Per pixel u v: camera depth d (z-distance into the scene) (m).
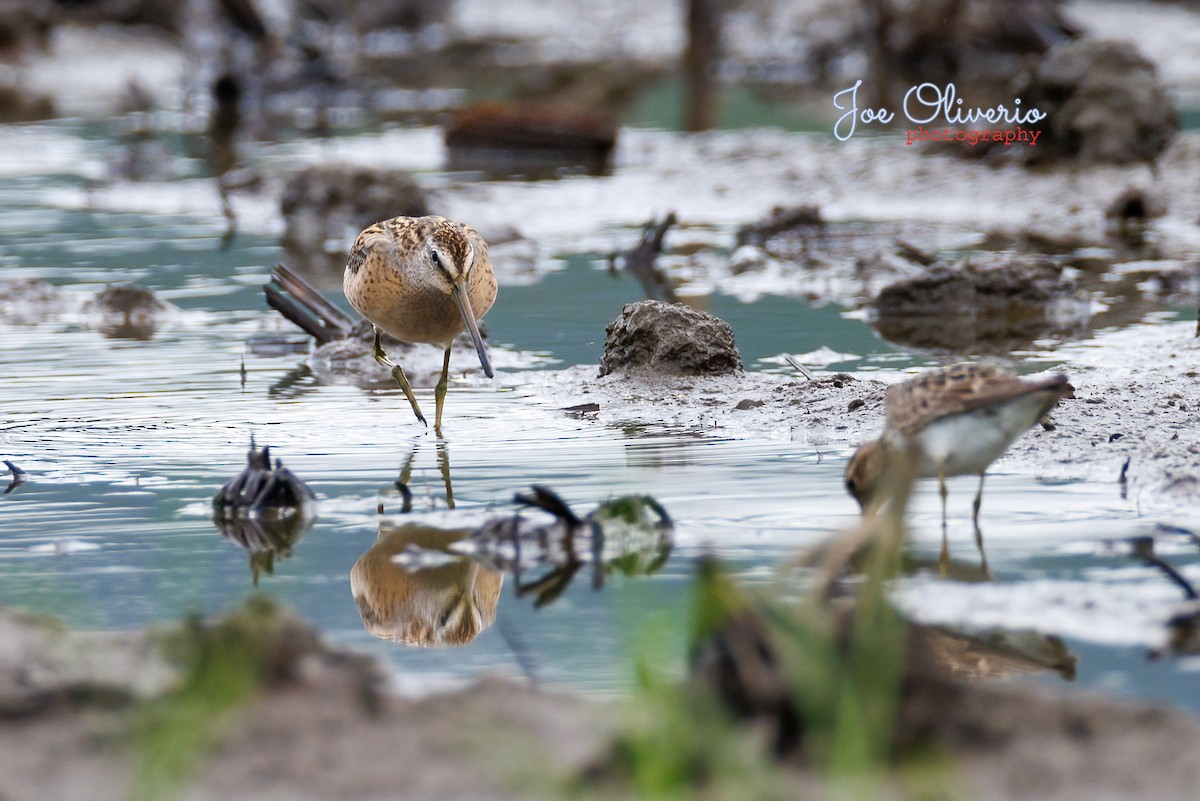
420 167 30.55
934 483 10.28
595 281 19.83
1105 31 48.31
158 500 10.32
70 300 18.62
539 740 6.14
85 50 46.34
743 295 18.95
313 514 9.94
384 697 6.55
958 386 8.80
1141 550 8.78
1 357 15.52
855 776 5.68
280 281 16.81
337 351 15.40
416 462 11.28
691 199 26.75
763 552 8.91
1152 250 21.25
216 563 8.92
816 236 22.61
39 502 10.27
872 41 43.12
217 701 6.33
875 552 8.18
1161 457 10.57
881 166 27.84
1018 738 6.05
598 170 29.95
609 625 7.83
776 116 36.34
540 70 48.56
